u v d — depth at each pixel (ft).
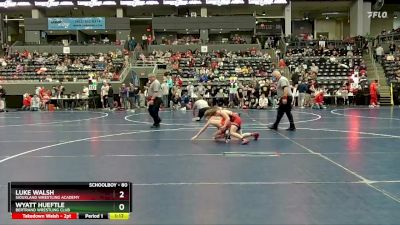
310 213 15.38
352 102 92.84
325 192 18.17
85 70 109.81
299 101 84.64
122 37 143.23
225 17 141.69
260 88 87.86
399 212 15.39
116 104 92.27
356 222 14.38
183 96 86.07
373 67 108.68
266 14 153.48
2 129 46.21
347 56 115.44
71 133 41.57
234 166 23.89
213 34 149.59
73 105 93.35
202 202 16.85
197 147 31.24
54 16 157.79
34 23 141.38
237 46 129.18
